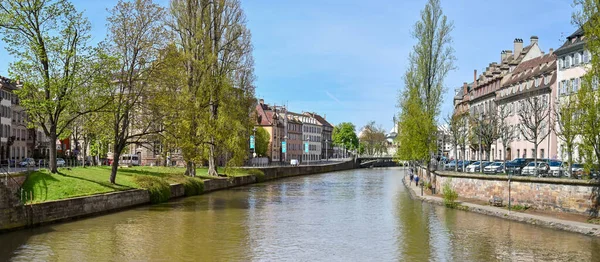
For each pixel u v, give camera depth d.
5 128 76.62
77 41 39.75
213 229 33.88
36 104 38.72
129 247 27.91
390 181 88.81
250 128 71.31
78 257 25.50
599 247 28.34
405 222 37.56
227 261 25.36
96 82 40.28
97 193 38.34
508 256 26.59
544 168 45.94
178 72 47.81
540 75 67.81
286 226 35.72
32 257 25.22
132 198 42.47
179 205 46.00
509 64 84.19
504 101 78.94
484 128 64.25
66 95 39.34
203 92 55.44
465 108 107.81
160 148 49.19
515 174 47.03
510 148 76.88
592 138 32.47
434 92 63.97
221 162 86.06
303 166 112.56
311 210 44.62
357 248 28.61
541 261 25.52
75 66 39.66
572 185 36.09
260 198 54.75
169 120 46.22
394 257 26.56
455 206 45.50
